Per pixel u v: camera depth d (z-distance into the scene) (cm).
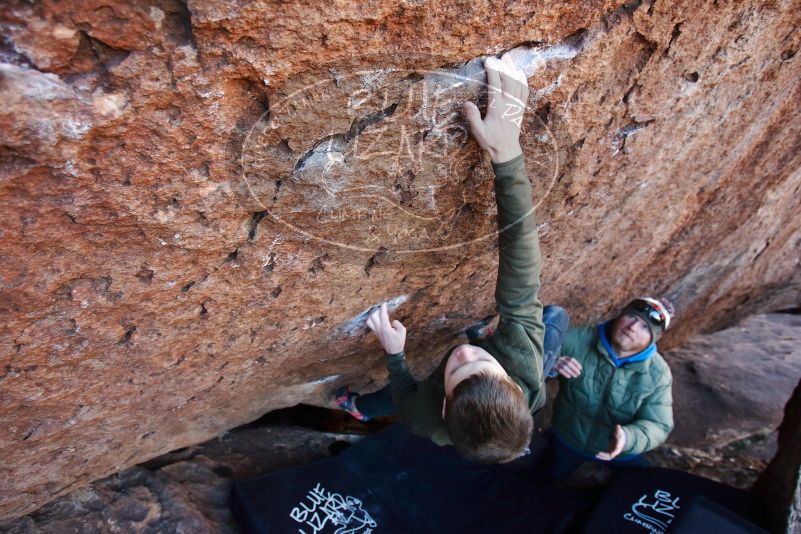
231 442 243
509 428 139
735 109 166
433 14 97
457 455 241
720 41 135
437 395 171
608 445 235
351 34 93
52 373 125
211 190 105
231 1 81
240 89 94
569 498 236
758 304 394
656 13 120
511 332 155
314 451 251
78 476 180
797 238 316
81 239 101
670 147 167
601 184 167
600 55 123
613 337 227
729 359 390
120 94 85
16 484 160
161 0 79
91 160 90
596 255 219
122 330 125
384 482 231
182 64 85
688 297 317
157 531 192
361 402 233
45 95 79
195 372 157
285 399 232
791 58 155
